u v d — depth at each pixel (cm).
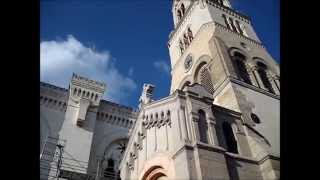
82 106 3756
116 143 3938
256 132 2731
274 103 3325
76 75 3941
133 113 4212
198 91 2511
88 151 3497
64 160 3297
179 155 2070
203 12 4450
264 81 3759
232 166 2216
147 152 2381
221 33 3997
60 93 3894
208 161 2036
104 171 3572
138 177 2356
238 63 3756
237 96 3050
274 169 2272
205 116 2400
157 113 2498
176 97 2436
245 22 4691
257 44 4291
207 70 3769
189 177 1905
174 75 4500
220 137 2380
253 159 2386
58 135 3531
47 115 3681
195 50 4194
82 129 3650
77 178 2844
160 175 2244
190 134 2194
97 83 4012
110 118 4069
